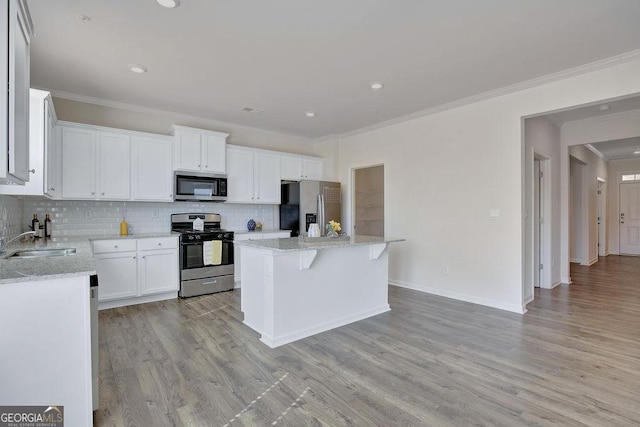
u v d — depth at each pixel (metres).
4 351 1.55
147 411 1.92
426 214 4.66
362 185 6.98
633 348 2.78
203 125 5.05
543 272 4.98
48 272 1.66
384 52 2.91
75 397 1.69
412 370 2.42
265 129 5.64
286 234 5.44
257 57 3.01
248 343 2.89
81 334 1.69
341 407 1.97
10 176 1.49
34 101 2.71
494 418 1.87
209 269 4.50
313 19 2.41
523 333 3.12
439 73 3.35
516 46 2.80
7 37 1.41
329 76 3.43
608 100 3.14
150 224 4.62
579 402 2.02
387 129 5.23
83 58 3.03
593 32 2.57
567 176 5.29
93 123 4.17
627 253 8.64
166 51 2.90
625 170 8.62
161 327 3.26
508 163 3.83
